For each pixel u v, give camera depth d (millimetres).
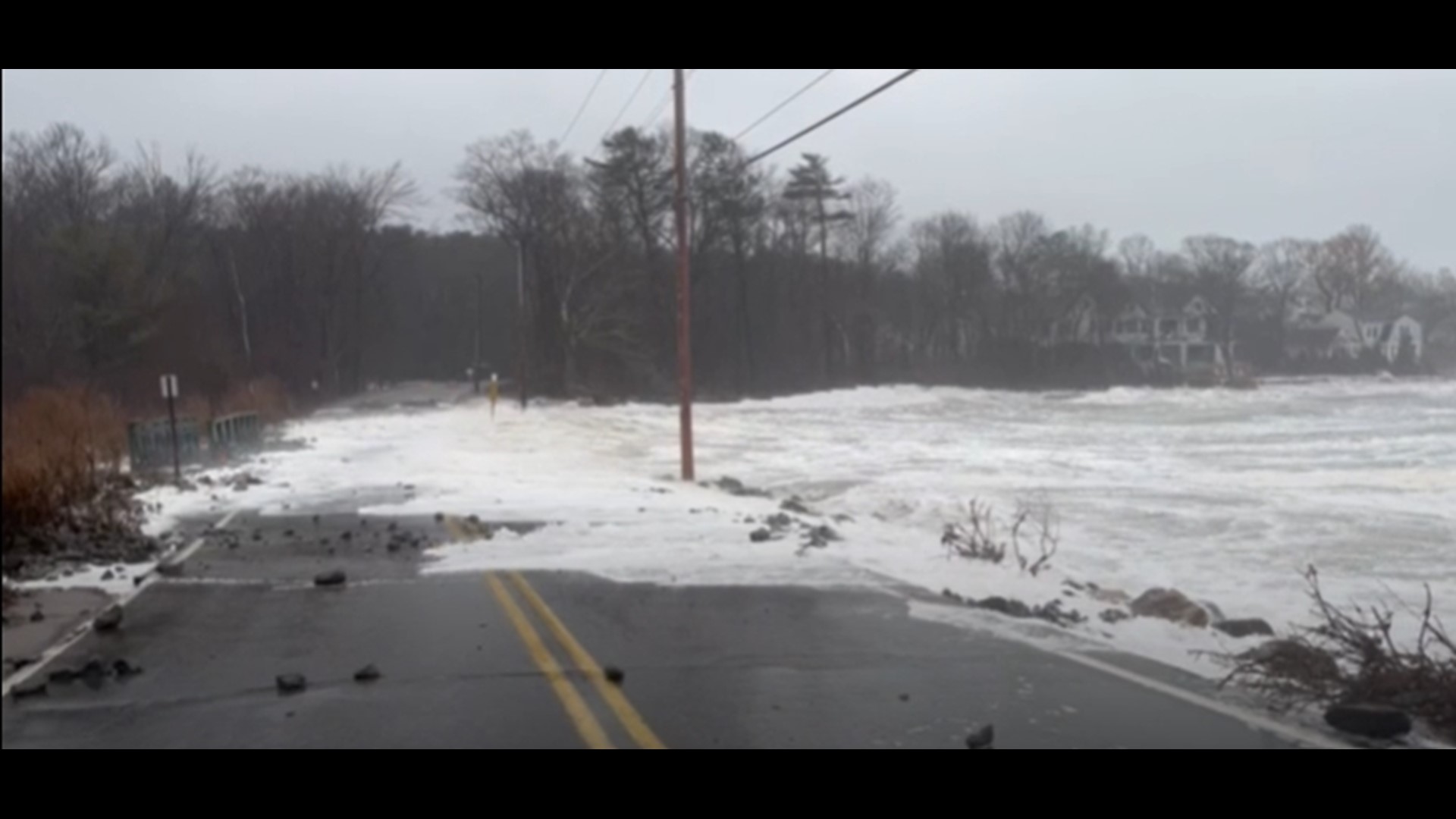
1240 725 7957
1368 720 7707
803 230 87000
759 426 55000
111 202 43000
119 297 32188
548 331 83562
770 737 7656
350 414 65125
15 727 8062
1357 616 12047
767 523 19641
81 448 19562
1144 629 11578
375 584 13867
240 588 13648
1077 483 27406
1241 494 23094
